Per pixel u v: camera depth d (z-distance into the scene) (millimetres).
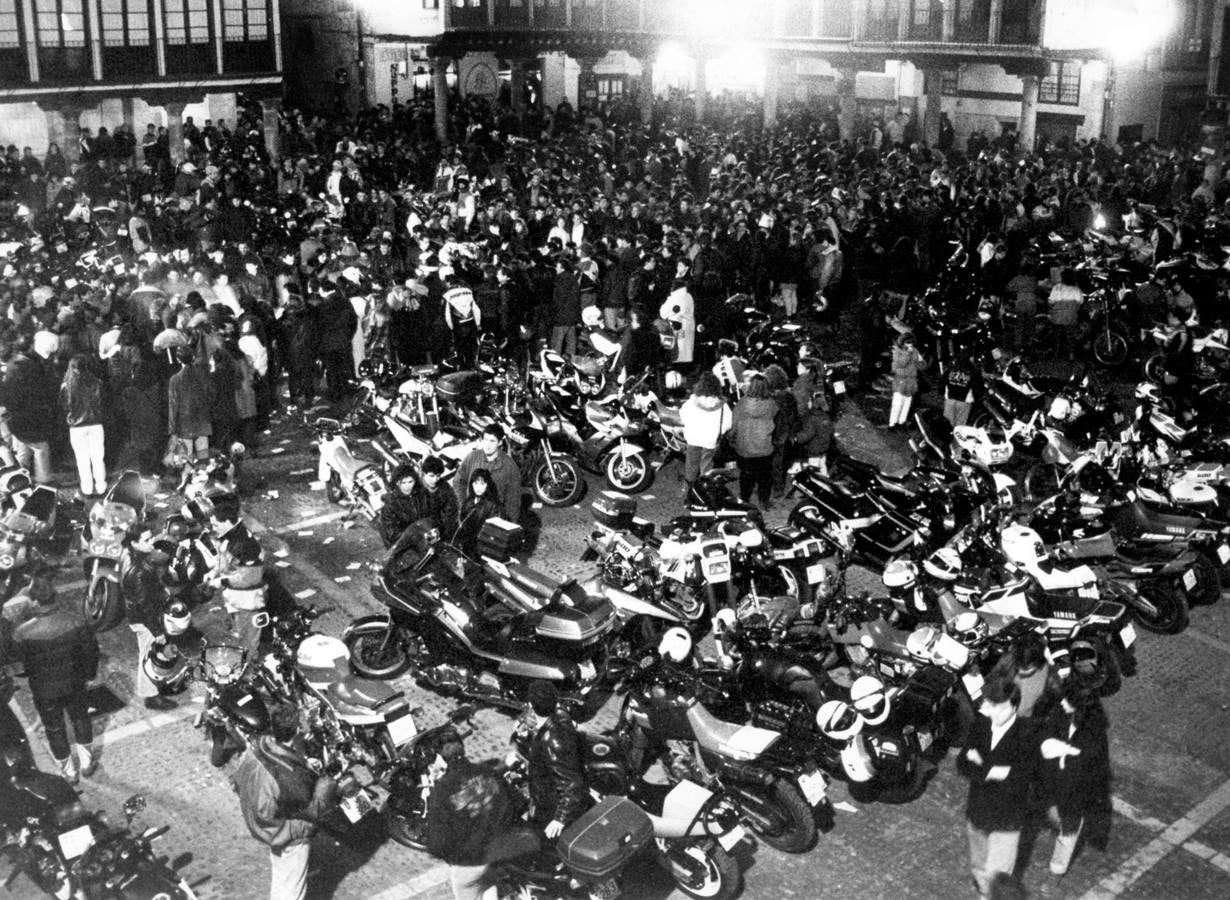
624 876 8023
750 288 22094
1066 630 9922
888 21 38438
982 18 36969
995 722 7750
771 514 14016
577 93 49156
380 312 17703
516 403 15102
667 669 8477
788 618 10375
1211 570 11656
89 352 15391
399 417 14547
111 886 7078
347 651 8906
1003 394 15891
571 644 9641
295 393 17422
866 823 8594
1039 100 40656
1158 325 18656
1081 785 7824
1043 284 22422
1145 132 40750
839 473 12398
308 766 7480
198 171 28297
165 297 16688
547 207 25781
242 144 32875
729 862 7637
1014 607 10086
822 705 8477
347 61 43875
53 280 17922
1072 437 15000
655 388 16469
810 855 8234
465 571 10094
